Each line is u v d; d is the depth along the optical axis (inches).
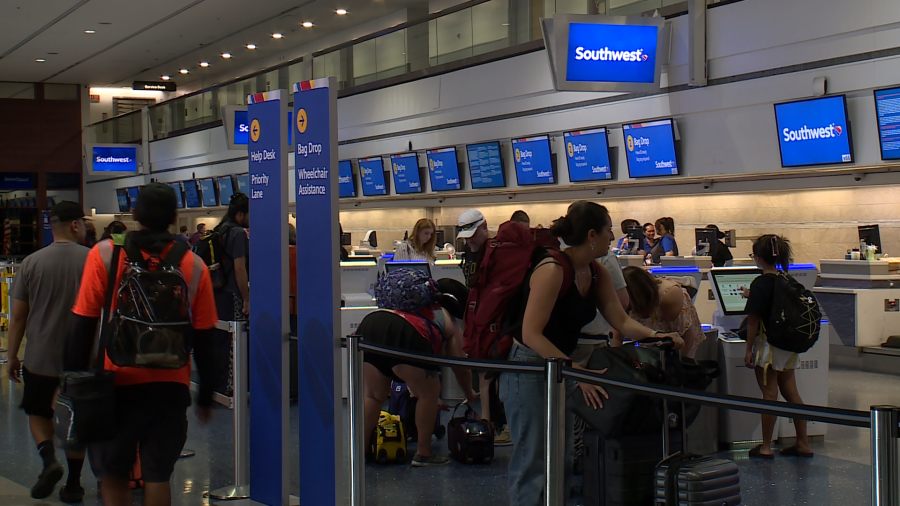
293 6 754.8
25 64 1015.6
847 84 347.3
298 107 154.9
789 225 475.2
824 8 351.9
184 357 118.9
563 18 366.9
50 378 170.7
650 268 312.8
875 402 268.7
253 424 169.2
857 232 442.6
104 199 1175.0
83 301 119.3
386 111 653.9
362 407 145.9
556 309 126.6
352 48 699.4
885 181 358.6
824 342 222.1
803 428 200.8
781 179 401.4
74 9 750.5
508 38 538.3
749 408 92.9
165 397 120.1
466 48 574.9
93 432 114.3
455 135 586.2
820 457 200.7
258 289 166.6
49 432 170.7
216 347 128.2
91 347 121.1
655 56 386.3
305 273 156.2
